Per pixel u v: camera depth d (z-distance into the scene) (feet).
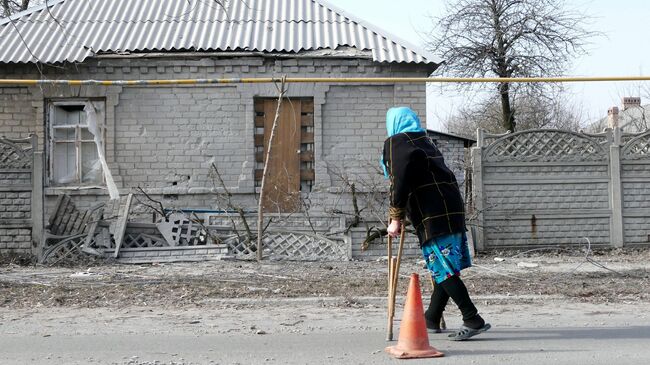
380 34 55.36
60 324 26.25
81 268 42.57
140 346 22.29
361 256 46.50
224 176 52.85
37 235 45.06
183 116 53.16
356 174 52.80
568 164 48.34
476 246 47.70
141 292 33.22
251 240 46.83
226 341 23.00
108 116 52.90
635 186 48.65
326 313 28.63
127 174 52.90
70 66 52.70
